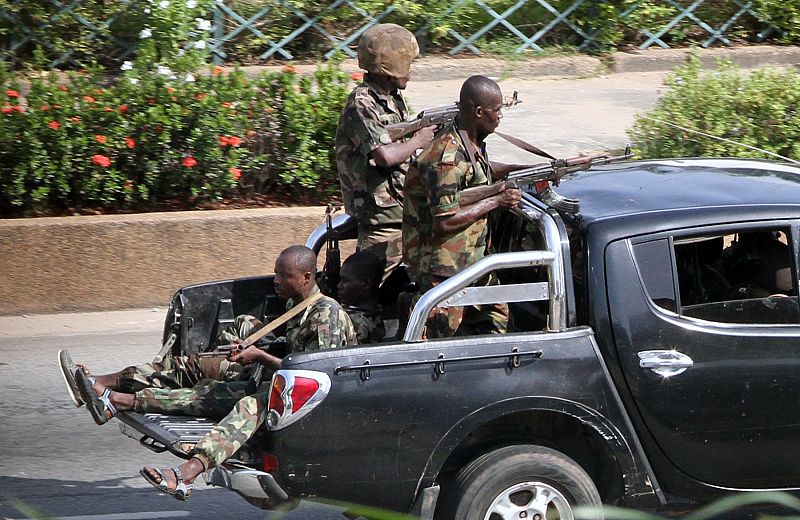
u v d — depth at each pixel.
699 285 19.50
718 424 18.52
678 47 58.59
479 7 55.34
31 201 36.28
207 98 37.19
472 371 17.66
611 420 18.17
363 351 17.42
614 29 57.00
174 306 22.62
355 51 53.69
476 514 17.88
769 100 38.66
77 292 34.94
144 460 25.02
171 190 37.69
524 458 18.00
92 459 24.94
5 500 22.45
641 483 18.56
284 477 17.23
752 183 20.52
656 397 18.23
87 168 36.34
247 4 52.50
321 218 36.03
